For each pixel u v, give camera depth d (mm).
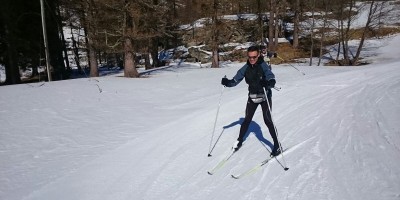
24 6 23547
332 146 5527
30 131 7957
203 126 7852
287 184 4352
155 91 14469
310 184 4270
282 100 10008
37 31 24438
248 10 45906
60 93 13352
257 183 4484
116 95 13258
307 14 43688
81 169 5504
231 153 5773
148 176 5055
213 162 5441
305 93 10969
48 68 17766
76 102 11648
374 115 7062
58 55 29172
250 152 5754
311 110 8281
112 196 4480
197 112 9641
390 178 4168
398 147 5121
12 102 11531
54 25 26047
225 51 39000
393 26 41875
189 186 4602
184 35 42812
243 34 41094
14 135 7633
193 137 6984
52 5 25078
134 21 20516
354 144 5484
